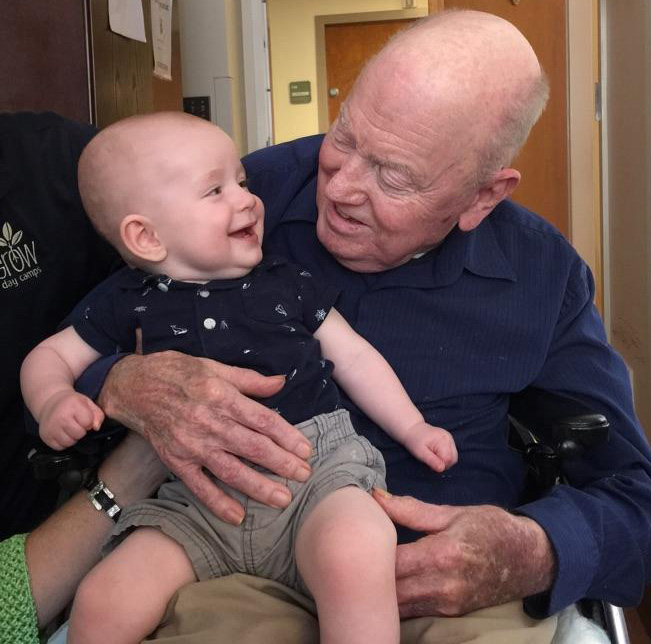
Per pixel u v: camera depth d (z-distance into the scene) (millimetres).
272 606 894
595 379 1250
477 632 907
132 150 1072
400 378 1220
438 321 1232
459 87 1026
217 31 3316
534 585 980
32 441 1337
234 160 1112
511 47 1093
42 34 1930
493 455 1253
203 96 3371
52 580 1045
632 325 2430
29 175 1393
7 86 1793
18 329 1343
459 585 921
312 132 7359
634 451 1204
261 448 936
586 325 1290
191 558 926
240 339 1044
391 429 1135
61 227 1399
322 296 1142
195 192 1059
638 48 2285
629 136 2434
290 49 7258
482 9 3115
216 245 1058
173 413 959
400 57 1045
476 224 1187
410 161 1037
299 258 1281
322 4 7184
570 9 3002
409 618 952
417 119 1021
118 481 1097
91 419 984
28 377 1085
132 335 1103
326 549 834
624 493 1136
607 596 1068
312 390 1047
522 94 1104
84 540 1071
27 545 1064
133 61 2537
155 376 997
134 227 1072
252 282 1088
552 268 1272
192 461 954
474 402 1233
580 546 1005
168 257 1085
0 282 1329
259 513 940
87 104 2152
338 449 1000
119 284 1112
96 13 2209
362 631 804
